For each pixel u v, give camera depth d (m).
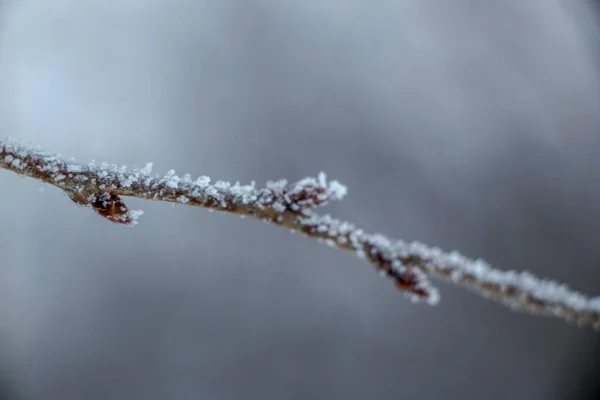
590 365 0.60
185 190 0.22
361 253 0.21
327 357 0.61
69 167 0.22
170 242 0.59
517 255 0.63
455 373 0.61
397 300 0.62
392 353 0.62
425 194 0.63
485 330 0.62
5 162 0.22
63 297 0.58
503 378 0.61
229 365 0.60
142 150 0.59
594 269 0.62
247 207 0.21
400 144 0.63
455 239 0.62
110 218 0.22
